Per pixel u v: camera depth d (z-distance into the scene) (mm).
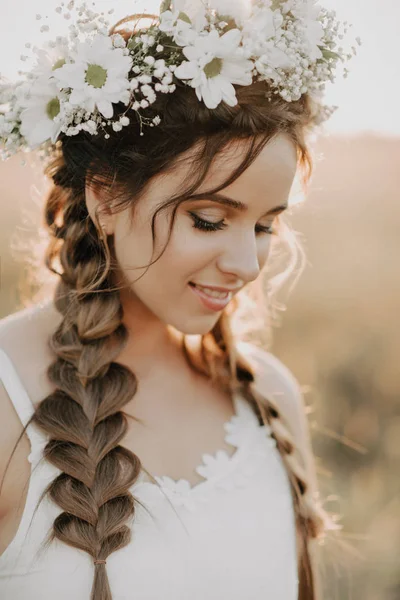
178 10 1508
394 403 5273
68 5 1503
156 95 1503
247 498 1758
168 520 1625
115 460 1590
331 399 5277
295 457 2059
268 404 2000
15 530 1555
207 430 1835
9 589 1525
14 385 1623
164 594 1576
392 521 3896
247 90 1490
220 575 1646
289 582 1801
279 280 2146
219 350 1978
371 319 6348
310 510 1997
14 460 1571
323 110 1714
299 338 6133
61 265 1744
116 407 1644
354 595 3430
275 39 1533
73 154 1628
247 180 1479
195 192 1477
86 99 1495
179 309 1614
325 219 8062
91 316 1681
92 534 1511
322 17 1629
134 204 1531
